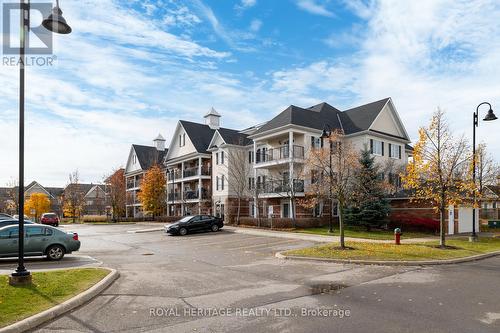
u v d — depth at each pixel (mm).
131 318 6941
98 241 24047
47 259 15000
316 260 13938
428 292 8805
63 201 68688
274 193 32188
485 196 26422
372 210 27109
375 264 12961
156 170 49219
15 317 6559
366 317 6879
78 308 7629
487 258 15102
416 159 17688
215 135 41312
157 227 36094
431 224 27094
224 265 13359
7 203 68188
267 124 34312
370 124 32625
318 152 25750
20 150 9195
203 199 41500
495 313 7098
